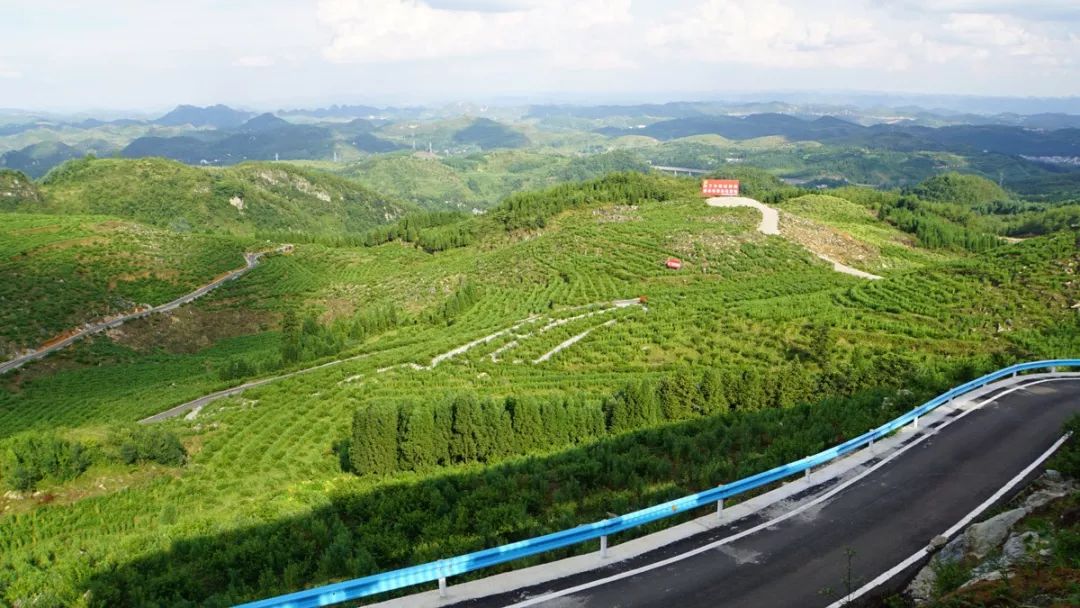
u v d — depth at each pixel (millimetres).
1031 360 47031
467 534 22781
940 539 17984
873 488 22469
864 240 129125
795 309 72438
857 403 34219
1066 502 18172
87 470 38500
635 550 17984
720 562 17328
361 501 27500
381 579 14469
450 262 145750
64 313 110438
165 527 26656
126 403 68000
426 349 72625
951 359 49438
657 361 62281
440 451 37375
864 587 15969
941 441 27578
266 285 142500
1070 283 64562
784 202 178375
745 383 39750
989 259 77562
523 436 37781
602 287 101688
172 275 140625
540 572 16750
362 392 55531
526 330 78000
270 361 77875
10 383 85562
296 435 46406
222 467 41312
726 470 25234
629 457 29562
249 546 22266
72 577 21625
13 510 34594
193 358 102375
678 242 117875
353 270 158375
